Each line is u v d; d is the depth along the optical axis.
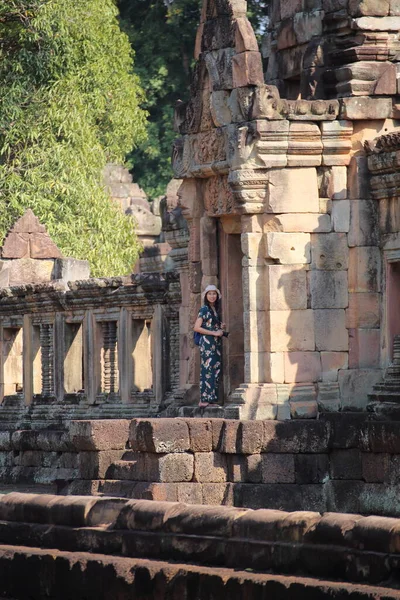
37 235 58.12
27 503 33.69
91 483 39.56
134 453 39.47
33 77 73.31
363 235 39.94
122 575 30.06
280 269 39.50
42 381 52.81
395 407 37.97
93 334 49.78
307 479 37.91
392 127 40.16
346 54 40.53
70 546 32.19
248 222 39.72
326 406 39.38
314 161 39.69
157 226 90.19
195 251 42.91
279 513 28.58
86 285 49.44
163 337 46.97
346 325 39.97
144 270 79.50
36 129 72.75
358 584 26.06
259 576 27.53
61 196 72.31
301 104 39.44
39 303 52.44
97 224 73.31
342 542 26.78
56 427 51.06
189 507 30.36
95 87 75.44
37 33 72.50
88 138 73.50
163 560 30.06
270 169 39.44
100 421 39.81
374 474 37.09
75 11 73.69
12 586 32.91
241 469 38.00
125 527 31.30
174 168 42.91
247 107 39.47
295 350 39.50
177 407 43.38
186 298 45.53
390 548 25.97
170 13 95.62
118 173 91.38
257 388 39.28
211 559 29.11
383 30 40.34
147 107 98.81
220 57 40.47
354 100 39.75
